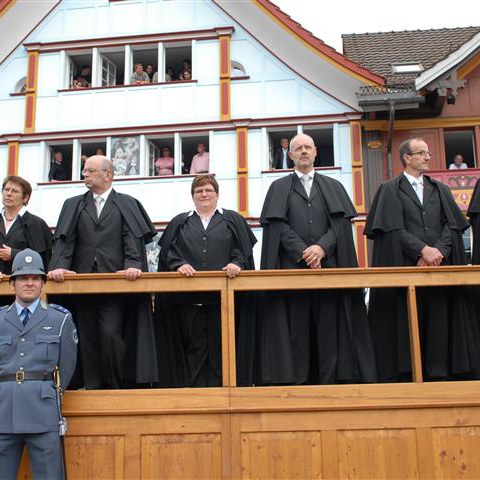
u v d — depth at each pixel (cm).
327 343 536
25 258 488
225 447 496
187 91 1695
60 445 471
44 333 482
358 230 1581
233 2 1708
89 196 571
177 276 520
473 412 504
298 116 1644
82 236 558
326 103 1653
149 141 1720
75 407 501
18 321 484
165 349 562
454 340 536
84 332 544
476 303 549
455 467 496
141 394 504
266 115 1664
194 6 1736
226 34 1702
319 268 533
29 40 1795
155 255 1616
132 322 550
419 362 512
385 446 498
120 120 1703
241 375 553
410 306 519
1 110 1767
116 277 518
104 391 504
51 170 1719
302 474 493
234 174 1642
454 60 1502
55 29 1788
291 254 550
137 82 1720
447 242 556
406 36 2036
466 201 1505
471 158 1798
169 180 1647
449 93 1533
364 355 534
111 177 577
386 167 1620
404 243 550
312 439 498
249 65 1694
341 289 541
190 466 494
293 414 502
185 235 573
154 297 570
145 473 493
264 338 537
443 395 506
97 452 496
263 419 501
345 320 536
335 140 1638
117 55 1811
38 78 1762
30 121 1733
